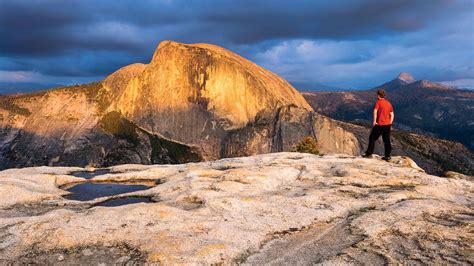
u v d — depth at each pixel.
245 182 22.39
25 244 13.64
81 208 19.50
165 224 15.21
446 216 16.22
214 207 17.67
